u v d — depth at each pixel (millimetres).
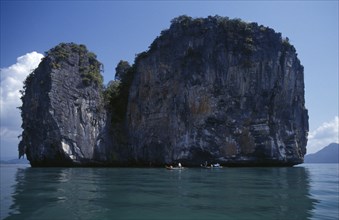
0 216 14000
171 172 43250
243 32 69000
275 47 69562
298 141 73000
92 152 65188
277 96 68875
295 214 14906
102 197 19000
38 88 63656
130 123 73688
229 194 20703
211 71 67125
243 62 66812
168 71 70250
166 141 67625
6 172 42125
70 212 14805
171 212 14953
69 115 62594
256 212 15195
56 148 61000
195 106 66062
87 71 67750
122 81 79875
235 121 65938
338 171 49938
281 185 26547
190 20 70875
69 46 67625
